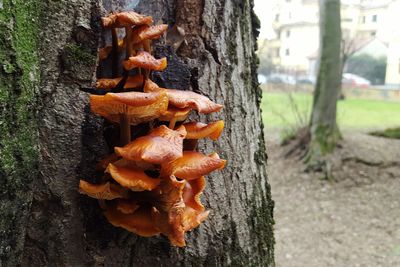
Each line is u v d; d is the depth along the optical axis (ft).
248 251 1.78
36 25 1.26
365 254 5.24
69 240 1.38
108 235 1.43
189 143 1.52
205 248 1.63
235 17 1.72
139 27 1.44
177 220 1.33
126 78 1.45
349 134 9.68
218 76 1.65
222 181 1.67
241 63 1.76
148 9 1.59
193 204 1.44
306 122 9.60
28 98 1.22
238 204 1.73
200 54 1.61
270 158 9.34
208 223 1.63
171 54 1.56
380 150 8.59
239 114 1.73
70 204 1.36
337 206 6.90
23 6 1.21
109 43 1.53
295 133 9.61
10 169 1.18
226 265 1.69
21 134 1.21
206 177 1.63
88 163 1.38
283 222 6.45
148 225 1.37
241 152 1.74
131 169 1.31
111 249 1.45
